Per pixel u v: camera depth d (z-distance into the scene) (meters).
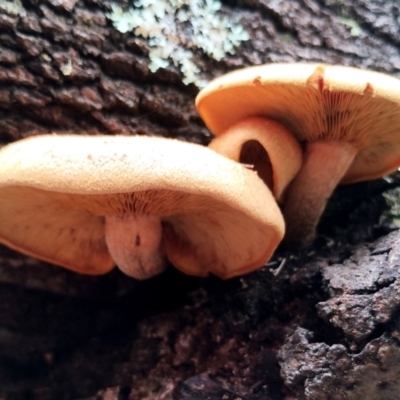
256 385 0.09
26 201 0.09
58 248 0.11
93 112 0.11
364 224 0.12
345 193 0.12
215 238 0.11
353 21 0.14
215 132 0.11
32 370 0.13
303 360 0.09
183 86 0.12
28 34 0.10
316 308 0.09
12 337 0.12
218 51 0.12
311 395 0.08
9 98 0.10
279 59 0.13
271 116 0.10
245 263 0.11
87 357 0.13
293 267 0.10
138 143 0.07
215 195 0.08
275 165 0.10
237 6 0.12
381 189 0.12
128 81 0.11
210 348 0.11
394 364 0.08
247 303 0.10
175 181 0.07
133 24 0.11
